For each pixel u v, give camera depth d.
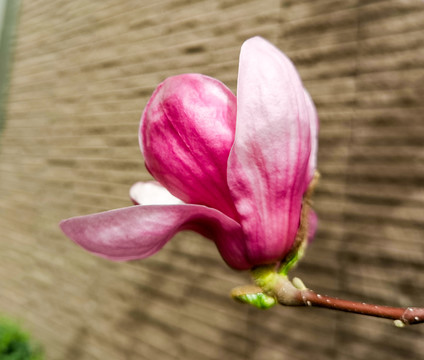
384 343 0.84
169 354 1.25
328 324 0.93
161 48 1.36
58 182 1.73
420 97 0.81
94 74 1.60
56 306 1.67
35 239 1.82
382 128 0.86
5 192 2.07
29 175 1.91
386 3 0.87
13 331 1.59
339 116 0.92
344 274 0.89
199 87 0.28
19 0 2.10
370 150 0.87
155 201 0.31
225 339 1.12
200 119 0.27
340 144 0.92
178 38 1.31
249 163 0.26
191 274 1.22
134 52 1.45
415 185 0.81
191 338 1.19
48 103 1.83
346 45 0.92
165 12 1.35
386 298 0.83
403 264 0.81
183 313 1.22
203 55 1.23
